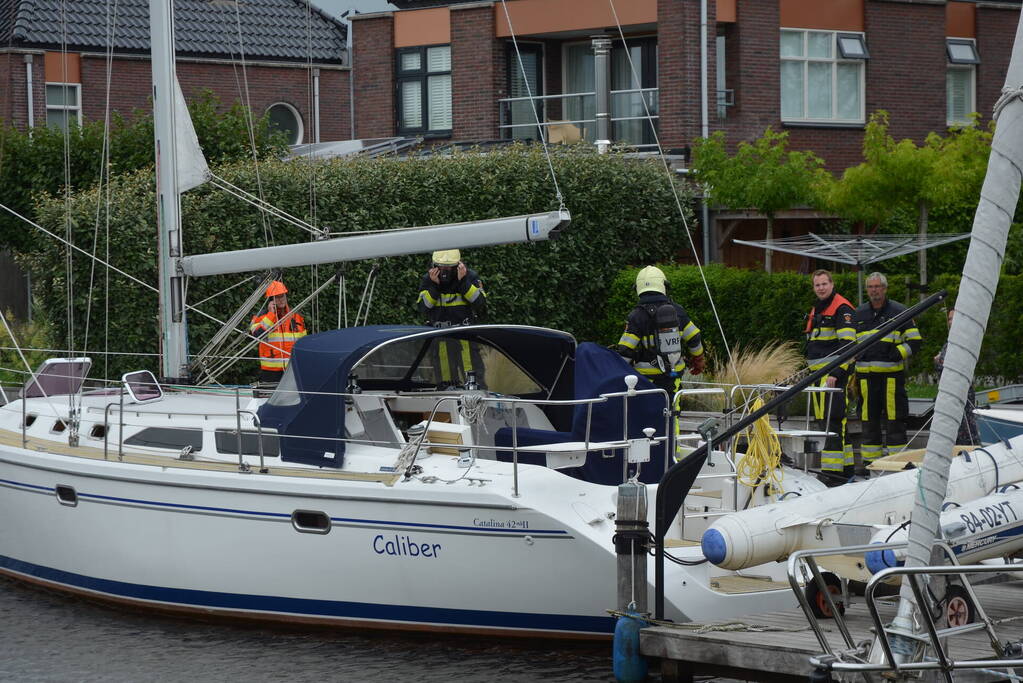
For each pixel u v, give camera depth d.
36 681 19.56
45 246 41.75
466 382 23.91
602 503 19.80
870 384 30.31
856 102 59.50
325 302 44.22
